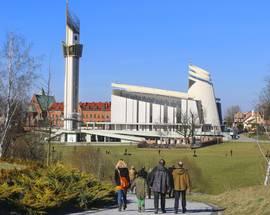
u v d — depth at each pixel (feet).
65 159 163.02
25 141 139.23
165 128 625.41
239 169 201.36
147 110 654.12
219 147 413.59
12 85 137.49
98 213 64.80
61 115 574.56
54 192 63.46
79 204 67.92
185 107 638.12
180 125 597.52
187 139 485.97
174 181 65.57
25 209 57.62
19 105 139.85
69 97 577.84
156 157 262.26
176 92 650.84
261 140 337.52
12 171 66.80
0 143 127.34
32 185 63.98
